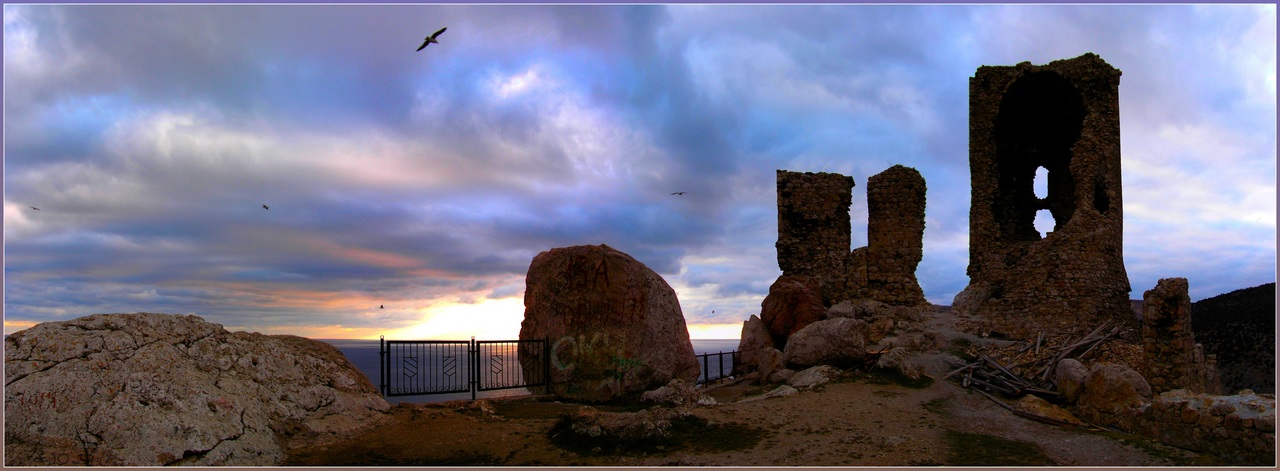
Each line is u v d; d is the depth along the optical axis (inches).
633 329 662.5
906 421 514.0
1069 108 1251.2
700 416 482.6
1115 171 1115.3
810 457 398.3
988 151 1200.2
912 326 995.3
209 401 390.0
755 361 949.8
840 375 709.3
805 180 1219.2
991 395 655.1
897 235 1141.7
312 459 384.5
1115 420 513.7
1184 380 608.7
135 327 432.1
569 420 443.2
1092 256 1037.2
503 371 637.3
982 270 1172.5
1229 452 397.4
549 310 680.4
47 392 356.8
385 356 561.3
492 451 405.7
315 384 477.1
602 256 686.5
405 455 394.9
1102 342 847.7
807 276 1152.8
